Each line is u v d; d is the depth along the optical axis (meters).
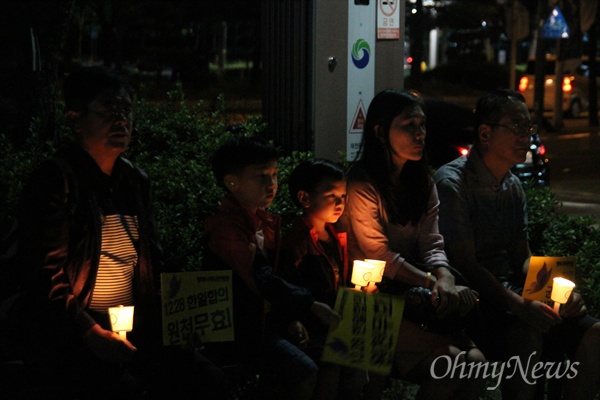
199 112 6.73
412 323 4.47
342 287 3.99
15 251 3.74
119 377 3.71
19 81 7.11
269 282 4.09
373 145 4.64
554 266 4.73
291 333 4.22
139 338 4.02
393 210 4.66
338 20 6.89
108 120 3.77
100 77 3.81
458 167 4.98
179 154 6.17
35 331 3.70
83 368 3.69
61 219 3.65
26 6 7.15
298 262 4.35
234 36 54.53
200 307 3.88
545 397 5.55
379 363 3.96
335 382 4.36
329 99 6.93
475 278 4.87
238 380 4.71
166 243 5.13
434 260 4.61
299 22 6.87
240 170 4.19
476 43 49.56
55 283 3.61
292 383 4.11
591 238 6.16
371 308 3.97
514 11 25.59
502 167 4.98
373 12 7.09
